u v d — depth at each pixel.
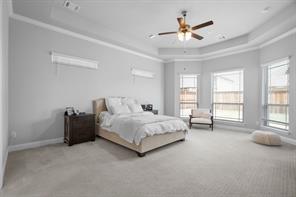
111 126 3.76
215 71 6.00
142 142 3.04
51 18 3.39
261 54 4.86
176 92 6.54
